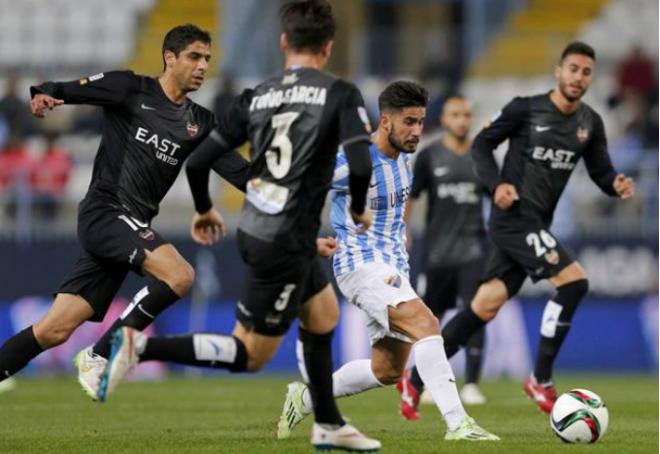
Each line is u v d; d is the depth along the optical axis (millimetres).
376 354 29219
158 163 30078
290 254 23531
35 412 39562
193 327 63625
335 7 85562
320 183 23641
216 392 49719
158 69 81438
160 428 33625
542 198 36594
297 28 23688
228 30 79500
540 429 32938
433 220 46406
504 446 26328
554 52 81812
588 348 64062
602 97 79250
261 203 23625
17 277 65312
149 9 82875
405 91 28344
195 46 29906
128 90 29891
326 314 24797
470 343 44688
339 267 28938
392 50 78062
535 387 36969
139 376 62281
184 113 30328
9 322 64188
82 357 27531
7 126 68812
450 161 46000
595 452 25688
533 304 63000
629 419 36531
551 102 36344
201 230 29328
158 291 28406
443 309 47344
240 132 24281
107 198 29734
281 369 64188
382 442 27359
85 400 44875
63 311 29750
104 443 28734
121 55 81875
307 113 23344
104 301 30141
